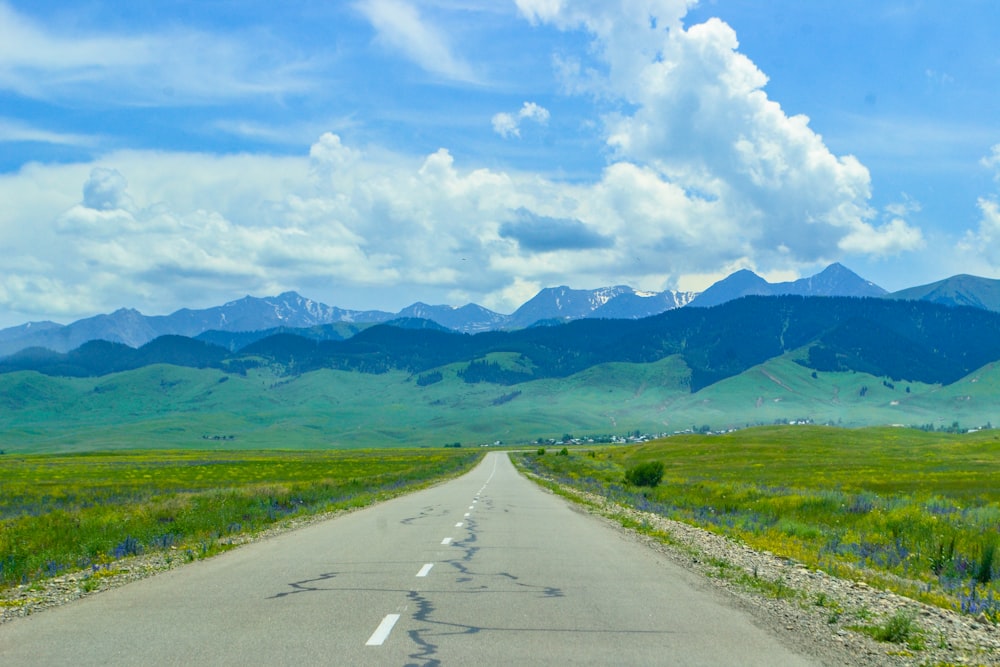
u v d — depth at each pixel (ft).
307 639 28.25
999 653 29.40
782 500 113.50
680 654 26.71
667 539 64.80
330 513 95.40
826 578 46.11
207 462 473.67
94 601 36.52
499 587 40.01
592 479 199.31
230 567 47.52
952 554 57.47
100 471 342.03
